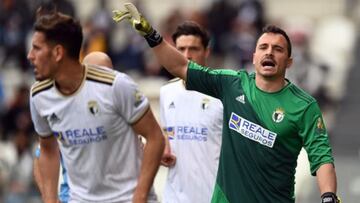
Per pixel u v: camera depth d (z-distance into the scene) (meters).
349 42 57.41
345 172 42.53
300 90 20.12
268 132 19.92
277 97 20.00
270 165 19.98
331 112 50.03
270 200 20.08
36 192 40.03
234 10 51.94
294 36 50.12
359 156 45.72
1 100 48.22
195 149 22.86
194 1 62.97
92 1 62.12
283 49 19.95
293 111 19.88
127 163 19.66
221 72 20.58
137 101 19.36
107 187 19.67
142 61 50.12
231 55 50.84
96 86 19.30
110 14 52.62
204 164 22.83
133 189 19.73
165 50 20.56
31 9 52.62
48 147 20.47
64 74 19.22
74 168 19.73
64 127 19.53
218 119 22.72
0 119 47.56
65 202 22.14
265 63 19.92
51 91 19.48
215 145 22.80
